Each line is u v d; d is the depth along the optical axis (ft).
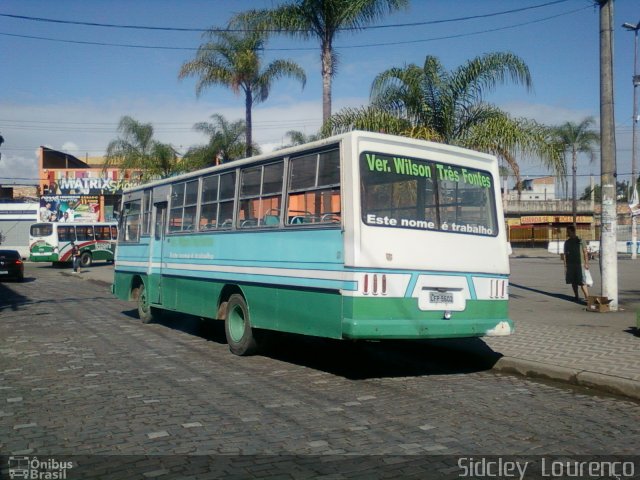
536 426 20.71
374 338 25.55
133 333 42.73
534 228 200.23
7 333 42.57
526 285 69.21
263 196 31.37
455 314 27.78
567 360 28.91
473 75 49.62
